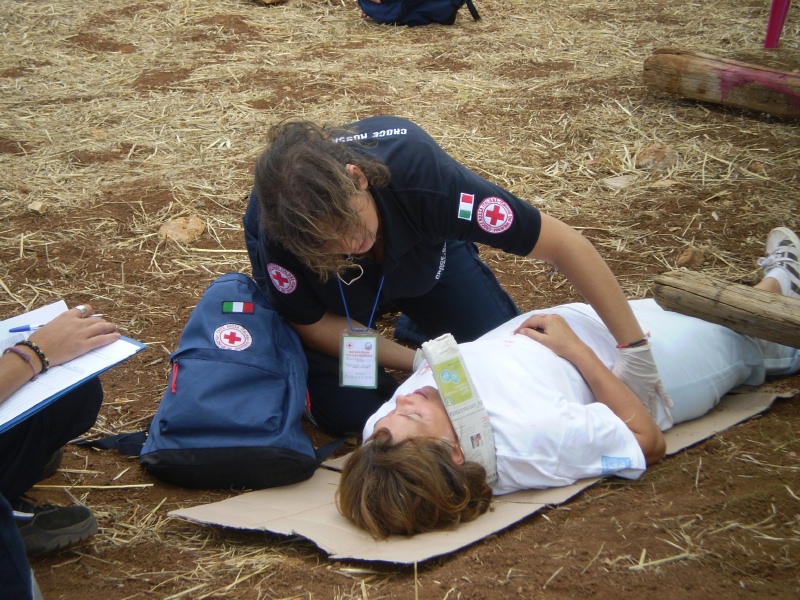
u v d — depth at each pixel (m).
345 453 3.32
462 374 2.69
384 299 3.20
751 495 2.71
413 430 2.67
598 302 2.93
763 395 3.38
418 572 2.44
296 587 2.42
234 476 2.92
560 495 2.72
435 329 3.72
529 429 2.70
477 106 6.61
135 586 2.49
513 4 9.42
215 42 8.26
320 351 3.32
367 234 2.53
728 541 2.49
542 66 7.51
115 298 4.30
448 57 7.79
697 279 3.37
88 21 8.83
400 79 7.25
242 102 6.74
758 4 8.95
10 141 5.99
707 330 3.29
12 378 2.43
